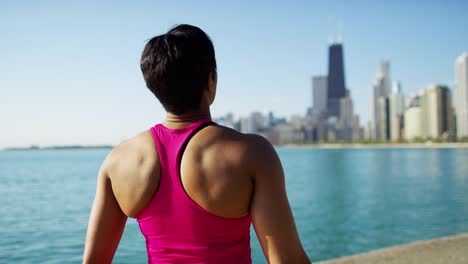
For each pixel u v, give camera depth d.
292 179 34.81
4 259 8.61
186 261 1.06
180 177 1.06
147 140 1.14
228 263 1.07
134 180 1.12
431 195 22.59
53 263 8.29
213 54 1.19
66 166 61.31
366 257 4.59
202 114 1.16
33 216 14.77
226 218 1.05
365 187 27.39
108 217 1.19
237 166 1.04
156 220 1.08
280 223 1.04
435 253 4.68
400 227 13.09
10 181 32.22
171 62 1.09
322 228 13.05
